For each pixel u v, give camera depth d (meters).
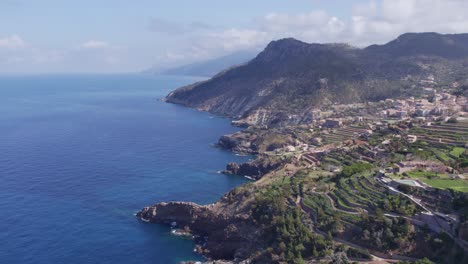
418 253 128.38
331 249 138.25
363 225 140.62
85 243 165.50
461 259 118.50
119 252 160.88
